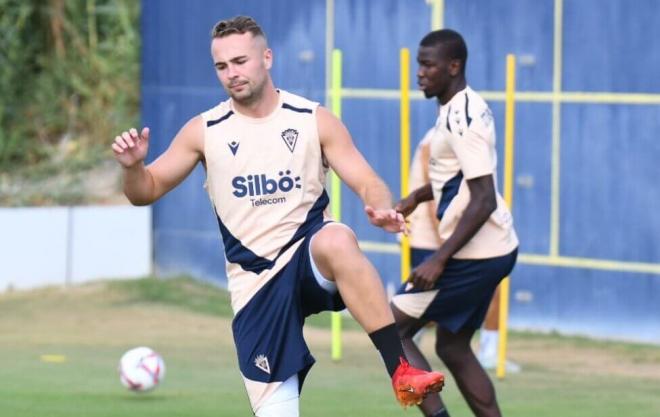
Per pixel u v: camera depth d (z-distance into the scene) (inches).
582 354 1660.9
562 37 1782.7
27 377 1390.3
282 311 773.9
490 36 1840.6
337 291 771.4
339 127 779.4
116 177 2394.2
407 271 1284.4
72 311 1987.0
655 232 1724.9
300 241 773.9
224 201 780.0
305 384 1371.8
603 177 1761.8
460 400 1278.3
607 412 1202.0
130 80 2427.4
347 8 1973.4
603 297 1769.2
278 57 2048.5
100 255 2201.0
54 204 2325.3
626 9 1731.1
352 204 1978.3
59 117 2461.9
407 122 1327.5
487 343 1517.0
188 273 2194.9
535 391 1342.3
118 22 2437.3
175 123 2193.7
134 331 1834.4
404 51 1312.7
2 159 2409.0
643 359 1622.8
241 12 2090.3
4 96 2426.2
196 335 1806.1
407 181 1320.1
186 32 2170.3
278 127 773.3
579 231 1784.0
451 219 1035.3
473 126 1010.1
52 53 2463.1
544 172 1807.3
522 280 1834.4
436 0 1831.9
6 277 2129.7
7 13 2418.8
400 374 738.2
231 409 1195.3
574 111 1777.8
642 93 1724.9
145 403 1219.9
